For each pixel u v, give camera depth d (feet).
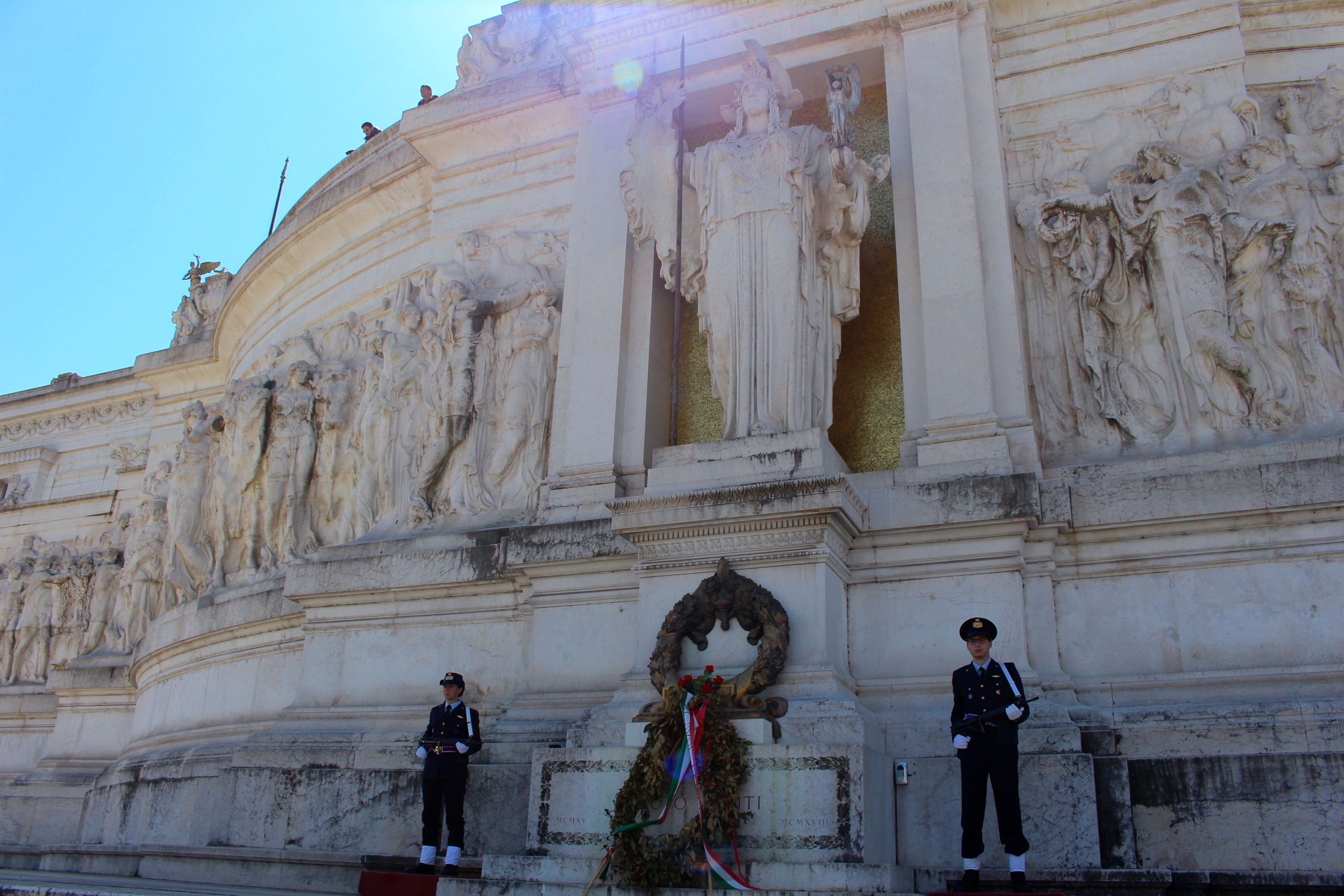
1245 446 30.14
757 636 28.32
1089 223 33.86
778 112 35.55
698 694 25.99
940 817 27.14
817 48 38.91
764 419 31.78
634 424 37.22
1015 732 23.66
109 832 48.85
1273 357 30.76
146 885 30.55
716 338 33.76
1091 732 27.12
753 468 30.71
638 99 38.63
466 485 40.11
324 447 46.62
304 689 38.91
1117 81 35.91
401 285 46.88
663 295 39.96
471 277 44.19
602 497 35.55
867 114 40.34
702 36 40.42
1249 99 33.68
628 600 33.76
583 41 42.63
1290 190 31.78
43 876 34.68
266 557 47.34
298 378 48.83
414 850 33.04
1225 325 31.19
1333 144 32.68
